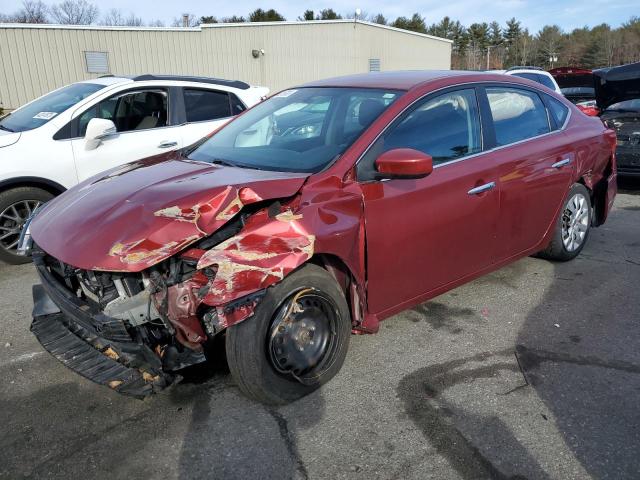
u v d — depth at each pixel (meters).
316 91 3.91
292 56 27.64
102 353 2.84
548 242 4.51
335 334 2.99
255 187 2.69
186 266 2.59
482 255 3.76
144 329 2.63
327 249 2.76
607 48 90.75
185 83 6.43
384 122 3.21
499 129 3.88
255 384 2.71
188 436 2.67
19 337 3.72
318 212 2.78
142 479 2.40
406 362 3.29
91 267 2.48
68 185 5.42
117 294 2.63
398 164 2.87
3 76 21.53
